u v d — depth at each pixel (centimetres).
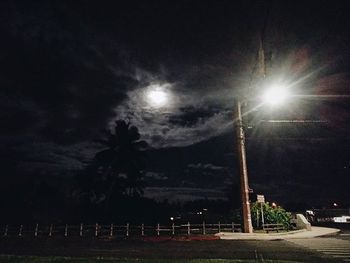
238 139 2638
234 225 2892
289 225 3075
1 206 4934
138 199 5688
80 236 2977
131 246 2017
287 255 1547
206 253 1641
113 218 5097
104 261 1311
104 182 5675
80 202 5547
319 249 1759
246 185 2597
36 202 5175
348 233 2822
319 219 5216
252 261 1311
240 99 2623
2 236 3114
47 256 1579
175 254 1620
